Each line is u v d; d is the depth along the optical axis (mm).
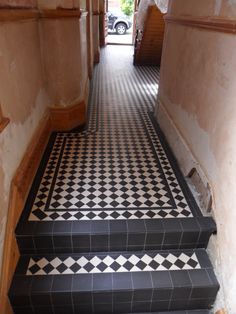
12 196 1991
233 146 1795
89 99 5020
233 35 1788
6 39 1967
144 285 1939
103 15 10312
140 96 5324
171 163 3072
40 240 2070
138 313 2076
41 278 1942
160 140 3590
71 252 2178
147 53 7762
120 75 6863
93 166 2959
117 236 2119
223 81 1942
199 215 2312
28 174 2441
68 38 3227
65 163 2982
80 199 2461
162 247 2229
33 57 2781
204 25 2225
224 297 1894
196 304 2076
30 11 2549
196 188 2594
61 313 2010
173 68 3287
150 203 2451
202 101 2357
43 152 3111
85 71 4547
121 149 3328
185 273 2045
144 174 2861
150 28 6793
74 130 3740
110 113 4426
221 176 1993
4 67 1925
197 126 2488
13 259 1951
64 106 3514
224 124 1933
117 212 2328
